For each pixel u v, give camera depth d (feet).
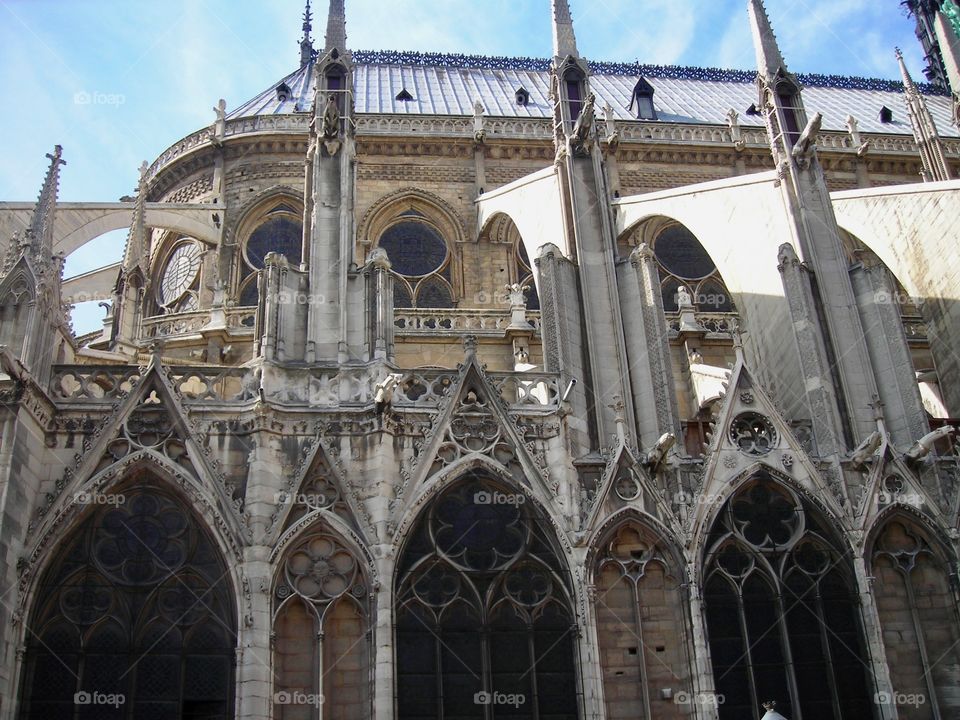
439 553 74.08
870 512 78.28
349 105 91.76
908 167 150.41
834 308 87.20
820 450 81.30
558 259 87.76
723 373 93.71
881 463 79.41
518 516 76.28
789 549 76.95
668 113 166.20
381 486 74.74
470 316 112.78
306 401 77.66
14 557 68.03
